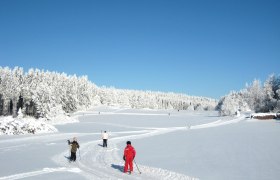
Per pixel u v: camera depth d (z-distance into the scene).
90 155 22.30
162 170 15.89
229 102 95.50
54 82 124.00
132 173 15.28
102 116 94.12
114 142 32.62
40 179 13.53
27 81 124.81
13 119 41.69
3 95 111.00
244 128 45.94
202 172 15.27
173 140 32.09
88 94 138.00
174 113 118.81
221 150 23.03
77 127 57.16
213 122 67.50
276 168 15.88
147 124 64.75
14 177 13.88
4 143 29.55
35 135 38.38
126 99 189.00
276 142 26.97
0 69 119.94
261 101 85.62
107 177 14.23
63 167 16.67
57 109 80.38
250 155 20.30
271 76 85.31
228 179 13.64
